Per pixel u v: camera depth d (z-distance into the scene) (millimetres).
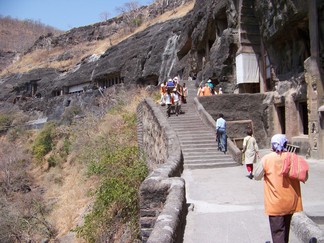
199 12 27891
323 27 12977
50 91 61531
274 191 4156
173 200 5344
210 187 8789
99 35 83438
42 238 18312
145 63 43875
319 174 10141
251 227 5695
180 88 19281
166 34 42875
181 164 10711
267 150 16969
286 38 16250
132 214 11312
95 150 22000
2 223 18953
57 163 32375
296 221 5281
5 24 129500
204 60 29094
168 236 3879
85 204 19469
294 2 13516
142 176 12211
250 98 18141
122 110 27578
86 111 40781
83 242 14938
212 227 5719
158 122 14195
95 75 52594
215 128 14578
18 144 44844
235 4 21172
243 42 20484
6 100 68375
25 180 31734
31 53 93062
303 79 14695
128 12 83250
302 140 14555
